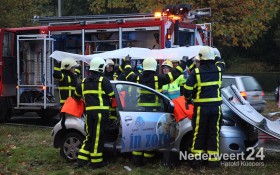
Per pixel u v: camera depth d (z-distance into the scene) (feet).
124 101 23.91
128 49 33.60
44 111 45.01
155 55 31.73
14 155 27.58
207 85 22.68
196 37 40.57
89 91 23.67
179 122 24.32
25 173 23.62
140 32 37.42
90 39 39.78
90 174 22.95
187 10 37.83
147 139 23.67
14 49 43.32
